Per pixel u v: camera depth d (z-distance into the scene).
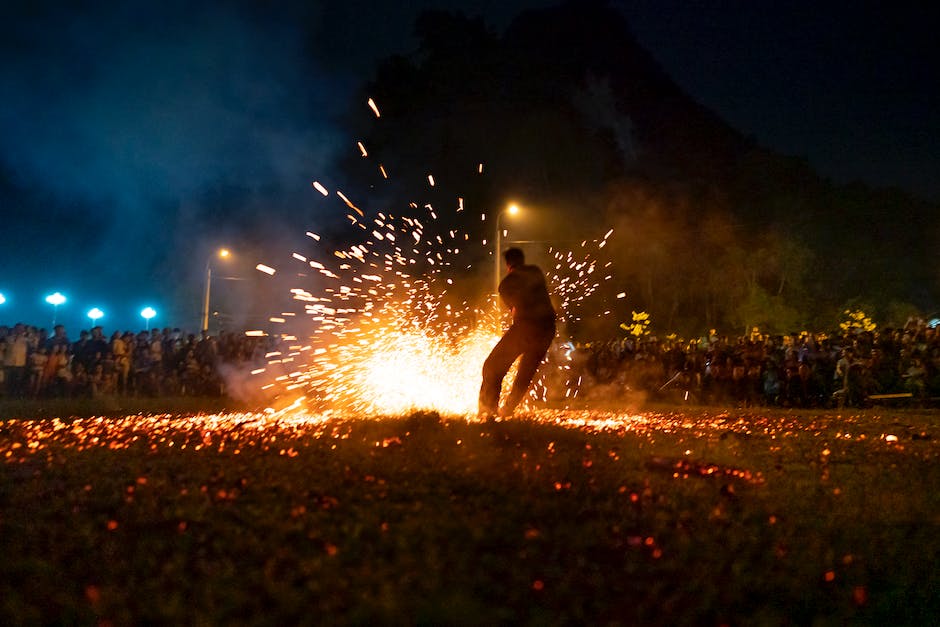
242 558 4.81
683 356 23.64
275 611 4.11
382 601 4.10
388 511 5.59
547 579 4.62
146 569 4.65
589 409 17.84
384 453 7.52
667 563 4.89
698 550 5.14
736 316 49.78
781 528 5.68
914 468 8.39
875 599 4.75
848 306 46.50
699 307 52.91
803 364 21.84
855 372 21.39
